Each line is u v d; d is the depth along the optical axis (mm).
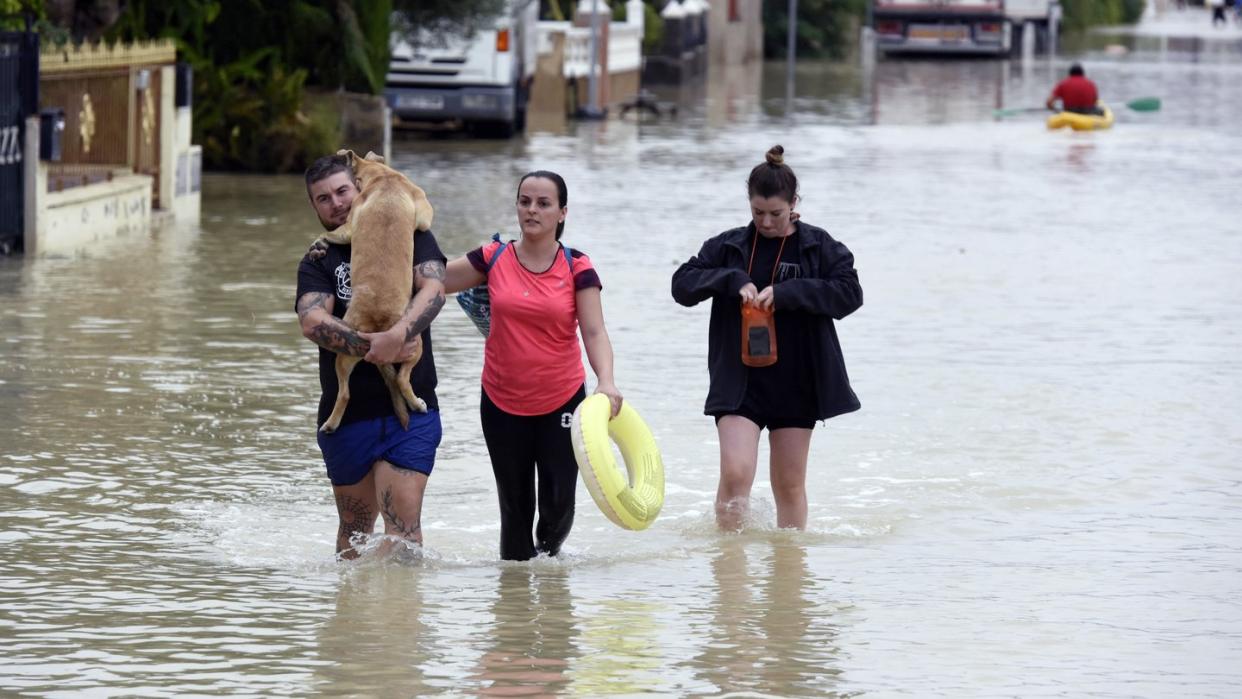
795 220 22719
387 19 80875
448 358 36000
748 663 17203
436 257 20609
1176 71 171875
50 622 18266
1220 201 69875
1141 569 21141
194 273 46469
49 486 24531
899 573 20906
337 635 17969
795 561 21500
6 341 35844
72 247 51062
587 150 91000
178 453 26844
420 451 20734
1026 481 26094
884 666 17156
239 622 18391
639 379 33812
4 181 48406
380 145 81188
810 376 22547
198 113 75688
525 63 103625
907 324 41000
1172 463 27359
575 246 53969
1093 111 108312
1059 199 70125
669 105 124188
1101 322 41500
